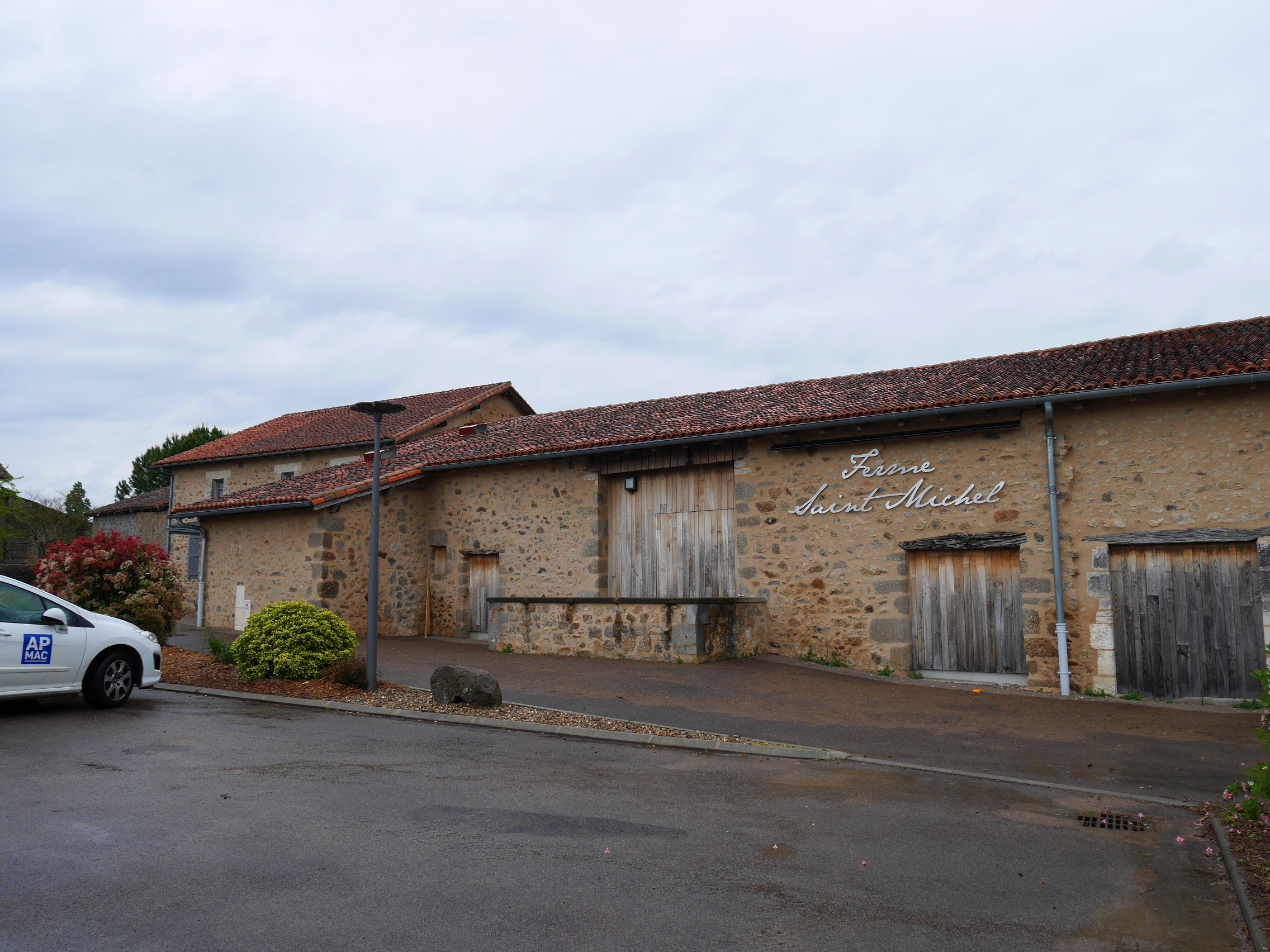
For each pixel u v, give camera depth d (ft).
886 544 38.70
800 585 40.70
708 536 44.83
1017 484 35.99
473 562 53.52
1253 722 28.78
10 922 11.43
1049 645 34.68
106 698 27.45
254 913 11.94
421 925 11.74
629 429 47.52
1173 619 33.09
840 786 20.72
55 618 26.61
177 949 10.82
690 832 16.40
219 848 14.56
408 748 23.45
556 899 12.79
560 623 41.96
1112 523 34.14
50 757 20.65
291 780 19.27
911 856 15.44
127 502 93.45
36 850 14.19
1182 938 12.26
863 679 36.42
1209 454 32.76
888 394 41.32
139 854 14.11
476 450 52.95
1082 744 25.70
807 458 41.14
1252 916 12.78
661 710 29.32
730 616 39.55
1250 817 17.78
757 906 12.84
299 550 50.42
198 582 58.95
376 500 32.68
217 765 20.44
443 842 15.20
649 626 39.11
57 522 100.68
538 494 50.01
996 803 19.45
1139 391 32.45
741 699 31.30
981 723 28.30
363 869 13.76
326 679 33.58
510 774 20.67
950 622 37.55
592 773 21.22
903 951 11.46
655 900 12.91
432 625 54.13
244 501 52.19
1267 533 31.58
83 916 11.68
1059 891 13.94
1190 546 33.12
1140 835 17.25
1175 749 25.08
